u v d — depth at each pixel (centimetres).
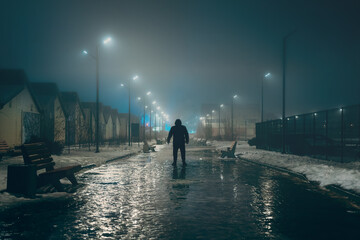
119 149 3706
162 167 1877
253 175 1515
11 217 742
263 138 3734
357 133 1870
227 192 1062
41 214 770
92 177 1423
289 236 607
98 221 711
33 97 3428
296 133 2839
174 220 720
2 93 2972
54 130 3694
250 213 782
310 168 1516
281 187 1165
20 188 974
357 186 1024
